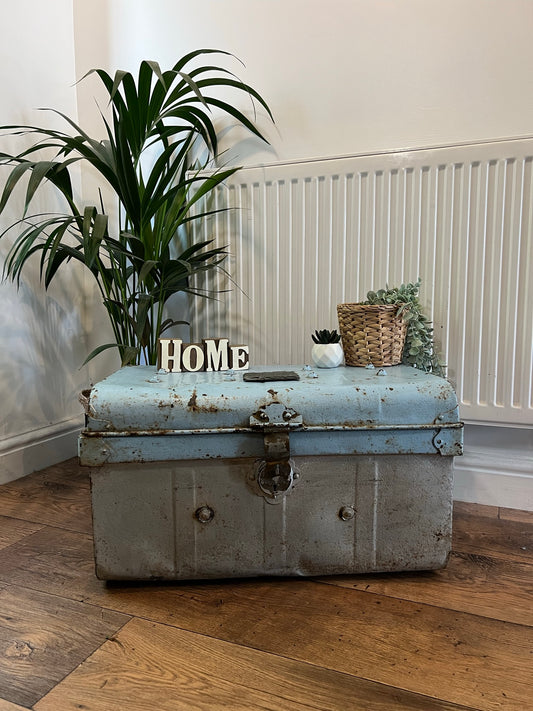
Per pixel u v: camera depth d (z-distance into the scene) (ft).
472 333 4.32
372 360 3.90
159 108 4.60
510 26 4.22
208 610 2.91
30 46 5.30
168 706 2.19
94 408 3.03
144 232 4.69
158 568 3.13
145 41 5.57
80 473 5.35
